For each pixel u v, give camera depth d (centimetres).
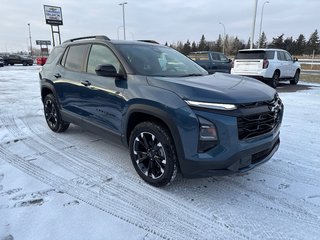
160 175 309
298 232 246
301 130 544
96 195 303
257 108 284
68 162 389
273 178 344
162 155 303
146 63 362
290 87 1242
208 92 276
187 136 273
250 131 278
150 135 312
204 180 338
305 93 1033
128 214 270
